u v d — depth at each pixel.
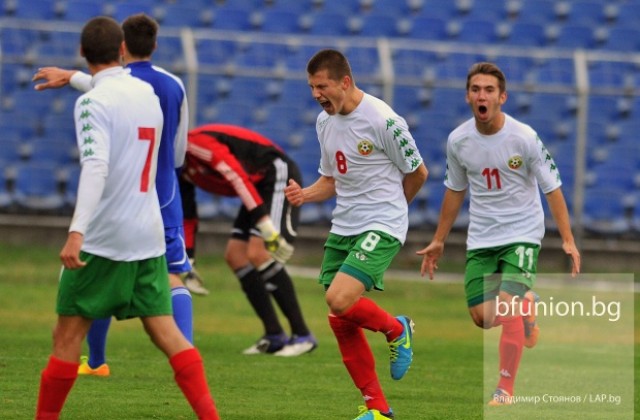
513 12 81.00
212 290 54.50
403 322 24.34
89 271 19.81
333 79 23.20
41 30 63.31
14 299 48.38
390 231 23.69
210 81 68.00
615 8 81.62
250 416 24.95
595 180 69.44
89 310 19.88
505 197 28.05
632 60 64.94
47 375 20.09
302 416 25.17
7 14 73.94
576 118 70.00
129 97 20.02
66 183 64.00
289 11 77.75
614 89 63.91
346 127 23.75
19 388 27.19
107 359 33.47
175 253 25.75
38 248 61.72
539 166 27.66
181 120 26.09
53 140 65.00
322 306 51.56
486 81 27.05
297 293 54.66
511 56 70.50
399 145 23.64
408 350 24.36
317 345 37.66
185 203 34.62
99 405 25.33
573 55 65.25
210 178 34.94
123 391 27.47
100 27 20.31
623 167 69.81
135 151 19.97
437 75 68.19
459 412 26.36
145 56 25.61
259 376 31.42
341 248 24.34
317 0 79.88
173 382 29.25
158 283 20.36
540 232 28.22
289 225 37.16
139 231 19.98
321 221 64.50
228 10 77.19
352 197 24.11
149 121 20.20
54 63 61.50
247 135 36.91
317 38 71.12
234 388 29.06
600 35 79.19
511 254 27.88
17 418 23.27
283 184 36.97
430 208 66.94
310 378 31.45
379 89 65.19
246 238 36.78
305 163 67.62
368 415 23.50
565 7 81.31
